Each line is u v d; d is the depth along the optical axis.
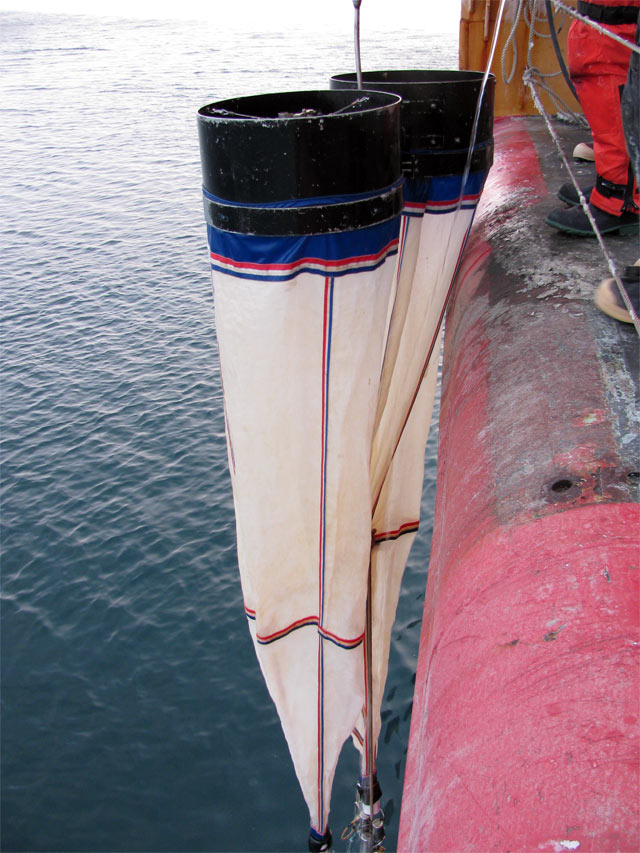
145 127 42.47
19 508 12.68
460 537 2.14
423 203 2.47
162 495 12.80
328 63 58.03
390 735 8.24
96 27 98.06
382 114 1.87
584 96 2.97
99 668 9.62
